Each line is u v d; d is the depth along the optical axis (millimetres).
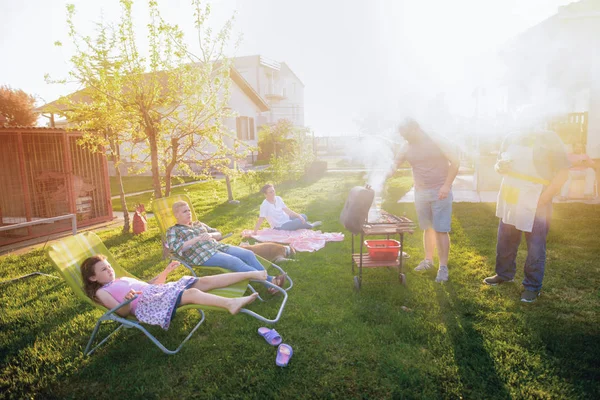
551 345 3152
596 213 7438
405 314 3805
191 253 4457
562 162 3736
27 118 29484
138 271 5438
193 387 2895
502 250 4352
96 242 4188
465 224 7148
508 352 3109
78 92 6609
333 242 6469
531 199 3893
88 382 3023
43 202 9094
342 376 2906
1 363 3303
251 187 13547
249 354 3246
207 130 6340
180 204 4656
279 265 5352
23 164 8156
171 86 5961
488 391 2701
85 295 3473
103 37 5582
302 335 3479
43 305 4414
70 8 5426
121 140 6703
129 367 3150
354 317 3781
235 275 4012
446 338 3338
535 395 2641
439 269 4621
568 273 4629
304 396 2719
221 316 3912
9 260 6371
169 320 3404
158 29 5551
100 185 9695
